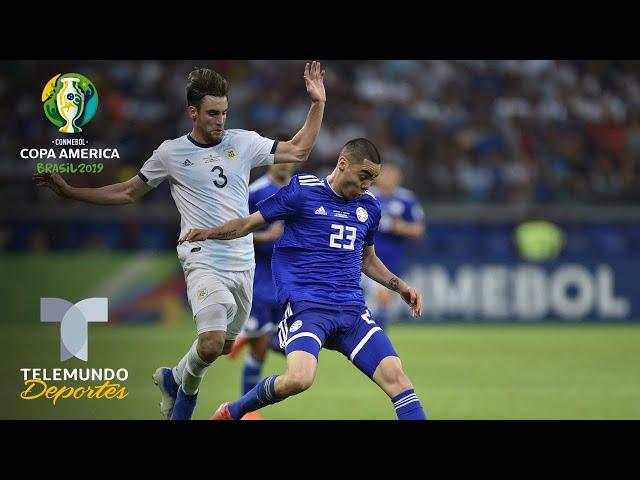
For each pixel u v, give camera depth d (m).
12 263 54.22
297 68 79.25
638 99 83.38
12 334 52.00
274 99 77.06
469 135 77.19
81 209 59.47
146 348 45.12
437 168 73.31
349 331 21.52
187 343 47.28
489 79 82.69
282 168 29.94
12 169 61.12
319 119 23.03
